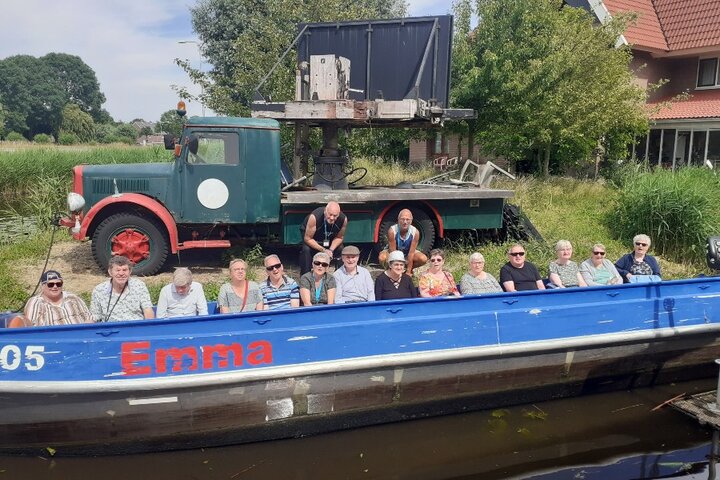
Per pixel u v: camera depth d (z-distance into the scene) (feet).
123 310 16.65
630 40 60.49
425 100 32.32
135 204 25.80
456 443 15.92
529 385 17.95
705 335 19.45
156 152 64.03
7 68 298.76
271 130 26.00
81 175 26.21
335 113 28.53
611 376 18.88
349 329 15.75
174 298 16.92
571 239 33.24
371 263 29.07
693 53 62.23
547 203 41.88
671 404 17.78
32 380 14.12
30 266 27.27
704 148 58.75
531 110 46.21
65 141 238.48
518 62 45.91
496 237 32.45
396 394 16.53
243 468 14.70
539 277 20.88
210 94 48.47
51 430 14.57
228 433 15.48
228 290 17.54
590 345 17.99
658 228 32.68
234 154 25.84
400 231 23.56
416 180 50.21
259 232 27.91
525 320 17.34
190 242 26.17
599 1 60.39
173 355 14.62
